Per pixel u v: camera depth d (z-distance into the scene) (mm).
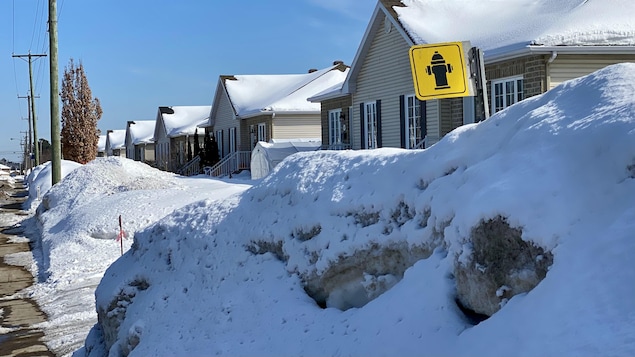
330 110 26172
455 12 20188
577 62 14852
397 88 20500
